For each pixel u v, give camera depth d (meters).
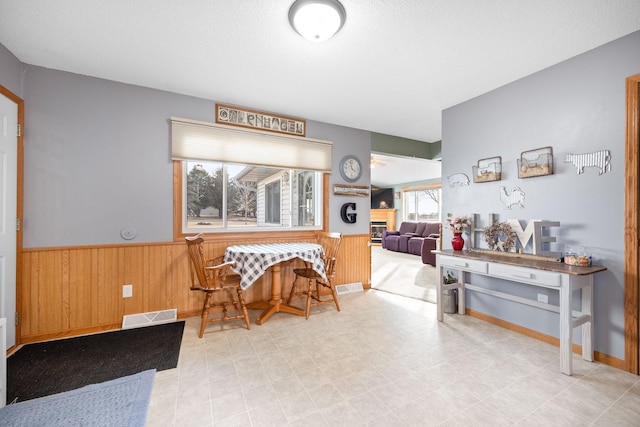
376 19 1.85
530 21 1.87
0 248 2.15
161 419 1.51
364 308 3.29
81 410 1.57
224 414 1.55
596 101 2.16
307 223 4.00
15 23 1.89
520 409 1.60
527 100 2.60
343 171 4.00
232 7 1.74
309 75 2.61
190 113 3.04
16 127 2.31
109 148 2.70
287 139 3.56
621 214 2.03
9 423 1.46
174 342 2.41
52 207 2.48
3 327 1.56
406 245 7.99
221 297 3.16
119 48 2.19
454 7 1.74
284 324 2.81
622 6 1.72
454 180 3.28
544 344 2.40
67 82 2.54
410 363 2.08
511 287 2.70
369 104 3.28
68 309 2.54
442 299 2.90
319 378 1.89
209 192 3.27
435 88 2.86
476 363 2.09
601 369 2.01
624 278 2.01
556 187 2.39
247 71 2.54
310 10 1.71
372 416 1.54
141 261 2.81
